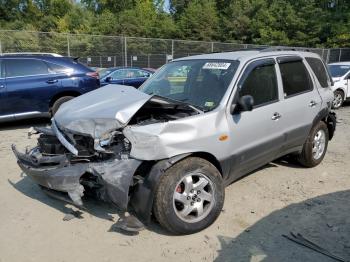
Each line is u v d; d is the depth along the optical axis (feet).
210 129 13.33
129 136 12.17
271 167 19.97
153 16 161.27
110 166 12.03
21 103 28.58
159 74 17.89
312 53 20.17
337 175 19.01
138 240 12.67
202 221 13.08
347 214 14.58
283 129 16.75
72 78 30.35
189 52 91.09
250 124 14.85
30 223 13.76
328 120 20.72
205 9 154.40
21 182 17.74
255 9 146.61
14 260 11.60
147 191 12.18
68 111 14.26
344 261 11.57
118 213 14.34
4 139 26.04
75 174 12.22
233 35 147.84
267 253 11.96
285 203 15.57
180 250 12.12
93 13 206.59
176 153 12.42
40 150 14.23
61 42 78.64
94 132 12.64
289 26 133.28
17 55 29.01
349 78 45.80
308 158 19.21
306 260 11.62
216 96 14.47
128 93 14.44
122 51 84.64
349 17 126.72
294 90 17.72
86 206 14.88
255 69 15.67
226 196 16.15
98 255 11.87
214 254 11.91
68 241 12.62
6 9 180.34
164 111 14.32
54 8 183.83
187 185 12.73
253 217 14.33
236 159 14.44
